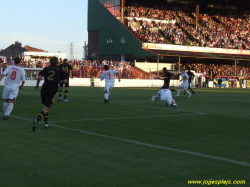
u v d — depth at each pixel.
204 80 56.44
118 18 61.41
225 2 70.19
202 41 62.69
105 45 63.72
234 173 6.27
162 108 16.67
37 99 20.77
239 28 69.94
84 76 49.34
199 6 70.00
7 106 12.29
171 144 8.65
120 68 51.69
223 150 8.02
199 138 9.45
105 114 14.21
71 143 8.61
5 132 9.96
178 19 65.56
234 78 60.53
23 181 5.77
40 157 7.23
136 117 13.40
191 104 19.42
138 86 52.25
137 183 5.71
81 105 17.62
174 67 61.03
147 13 63.62
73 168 6.48
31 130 10.33
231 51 63.34
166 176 6.07
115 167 6.57
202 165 6.75
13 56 81.81
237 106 18.47
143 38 57.91
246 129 10.96
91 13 66.25
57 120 12.40
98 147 8.20
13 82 12.21
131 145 8.48
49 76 10.37
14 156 7.29
